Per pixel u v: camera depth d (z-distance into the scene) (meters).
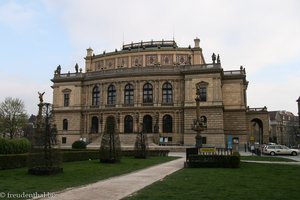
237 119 97.50
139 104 96.12
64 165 38.03
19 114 126.25
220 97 90.06
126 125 97.69
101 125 99.62
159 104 94.81
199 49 109.06
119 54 114.94
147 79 96.56
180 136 92.25
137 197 17.55
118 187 21.66
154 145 87.44
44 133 28.20
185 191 19.59
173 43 118.38
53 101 107.31
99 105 101.62
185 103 92.00
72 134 103.25
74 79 105.38
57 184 22.20
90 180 24.91
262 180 25.28
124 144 90.94
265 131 106.62
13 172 29.05
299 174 30.02
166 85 96.19
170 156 62.25
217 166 37.47
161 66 96.44
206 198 17.25
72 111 104.31
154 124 94.25
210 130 89.25
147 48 114.75
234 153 39.41
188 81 93.00
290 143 186.25
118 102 98.31
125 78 98.38
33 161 27.73
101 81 101.81
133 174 30.31
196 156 38.03
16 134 125.56
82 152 48.56
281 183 23.52
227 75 99.50
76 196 18.12
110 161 42.19
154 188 20.83
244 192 19.27
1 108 125.56
